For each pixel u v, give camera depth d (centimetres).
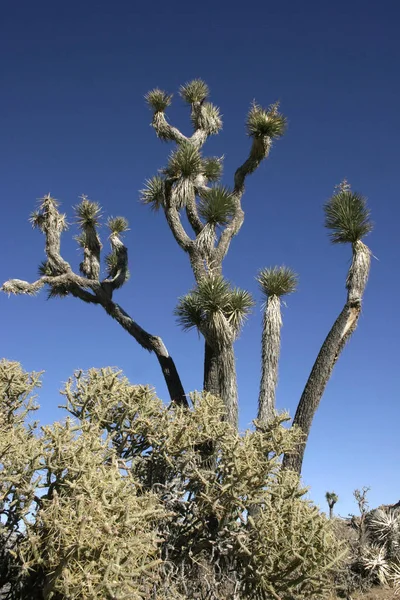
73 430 398
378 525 1029
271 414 811
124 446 504
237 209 975
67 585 295
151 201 1046
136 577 332
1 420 434
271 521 439
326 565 420
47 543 319
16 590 349
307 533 430
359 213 883
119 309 965
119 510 330
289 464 772
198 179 1070
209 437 515
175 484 496
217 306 770
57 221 1020
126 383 525
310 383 822
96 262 1046
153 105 1158
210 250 888
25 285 925
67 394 496
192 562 480
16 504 349
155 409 524
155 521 438
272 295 870
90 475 345
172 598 416
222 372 775
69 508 321
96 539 306
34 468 354
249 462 468
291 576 431
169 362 899
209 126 1155
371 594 838
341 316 845
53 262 1000
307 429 801
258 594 445
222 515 470
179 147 969
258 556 436
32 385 490
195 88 1180
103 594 296
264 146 991
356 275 860
